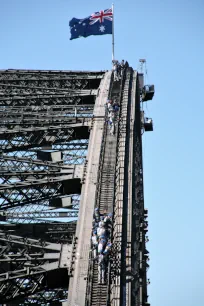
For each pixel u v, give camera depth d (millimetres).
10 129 61531
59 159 57688
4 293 44625
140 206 56562
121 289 40688
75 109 63531
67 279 45688
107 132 59562
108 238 43406
